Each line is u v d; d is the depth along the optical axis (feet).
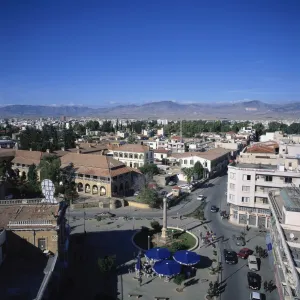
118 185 326.65
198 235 226.79
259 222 243.60
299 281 101.45
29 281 122.11
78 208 286.05
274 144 364.99
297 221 144.46
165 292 153.58
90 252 195.31
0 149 421.59
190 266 175.32
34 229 142.61
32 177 338.95
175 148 564.71
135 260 185.68
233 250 202.18
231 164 272.31
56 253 144.77
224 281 164.55
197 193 346.74
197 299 147.64
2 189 236.63
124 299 146.92
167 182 379.35
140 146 448.24
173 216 268.62
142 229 231.09
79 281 161.68
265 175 239.30
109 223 248.52
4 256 139.23
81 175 328.70
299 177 230.48
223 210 286.46
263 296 150.41
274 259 168.86
